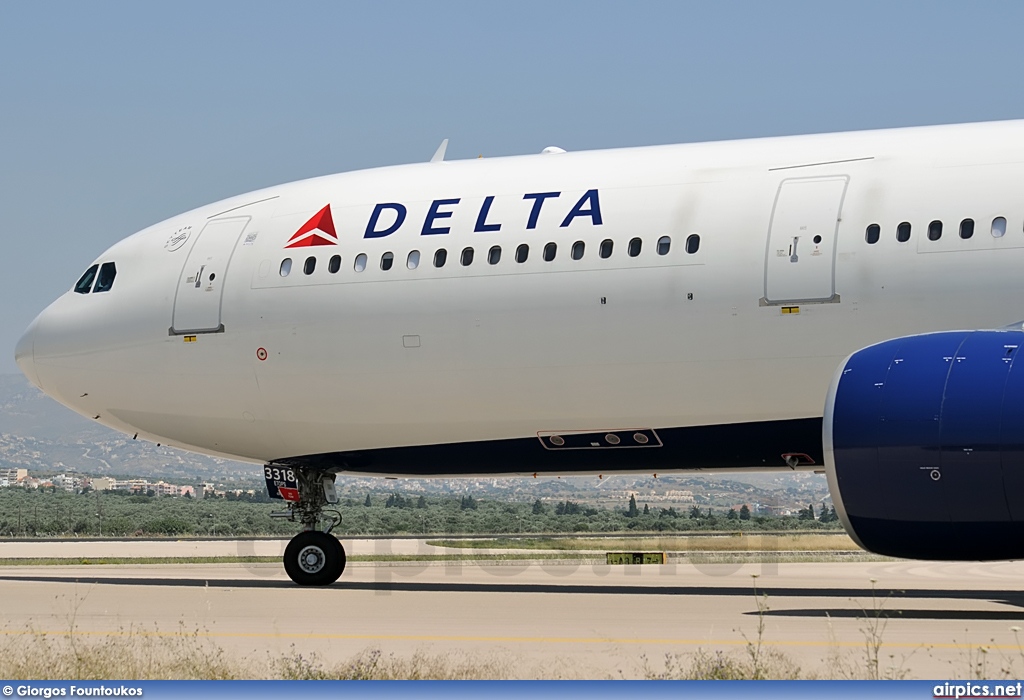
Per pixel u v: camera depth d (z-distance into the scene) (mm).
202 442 77875
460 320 66562
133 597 66375
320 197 73250
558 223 65688
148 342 75188
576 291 64062
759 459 65438
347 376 69812
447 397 68000
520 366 65688
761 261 60844
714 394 62594
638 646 42375
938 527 49000
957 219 57906
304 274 70812
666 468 68625
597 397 64875
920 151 60906
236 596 66750
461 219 68125
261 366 71938
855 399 50656
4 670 36906
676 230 63125
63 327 78312
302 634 47094
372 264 69125
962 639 43375
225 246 74188
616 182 66062
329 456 74750
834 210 60438
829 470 51531
